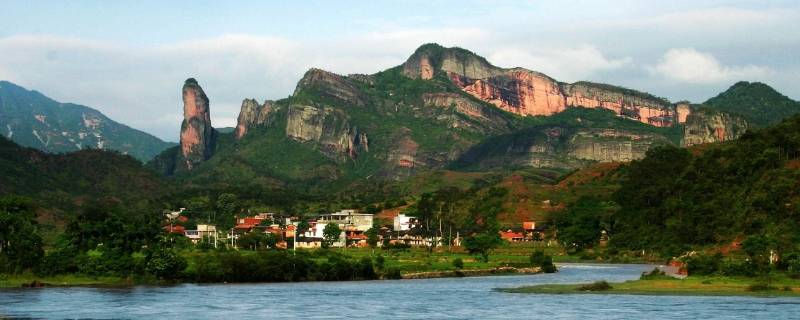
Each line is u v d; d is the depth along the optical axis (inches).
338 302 5487.2
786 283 6294.3
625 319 4512.8
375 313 4884.4
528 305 5265.8
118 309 5083.7
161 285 6968.5
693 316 4591.5
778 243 7258.9
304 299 5703.7
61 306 5246.1
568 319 4554.6
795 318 4475.9
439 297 5826.8
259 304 5369.1
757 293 5807.1
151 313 4891.7
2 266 7057.1
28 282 6801.2
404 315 4790.8
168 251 7475.4
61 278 7076.8
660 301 5403.5
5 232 7253.9
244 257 7534.5
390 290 6441.9
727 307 5004.9
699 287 6171.3
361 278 7859.3
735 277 6811.0
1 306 5221.5
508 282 7322.8
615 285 6505.9
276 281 7470.5
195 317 4719.5
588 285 6314.0
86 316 4761.3
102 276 7130.9
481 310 5004.9
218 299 5689.0
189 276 7244.1
